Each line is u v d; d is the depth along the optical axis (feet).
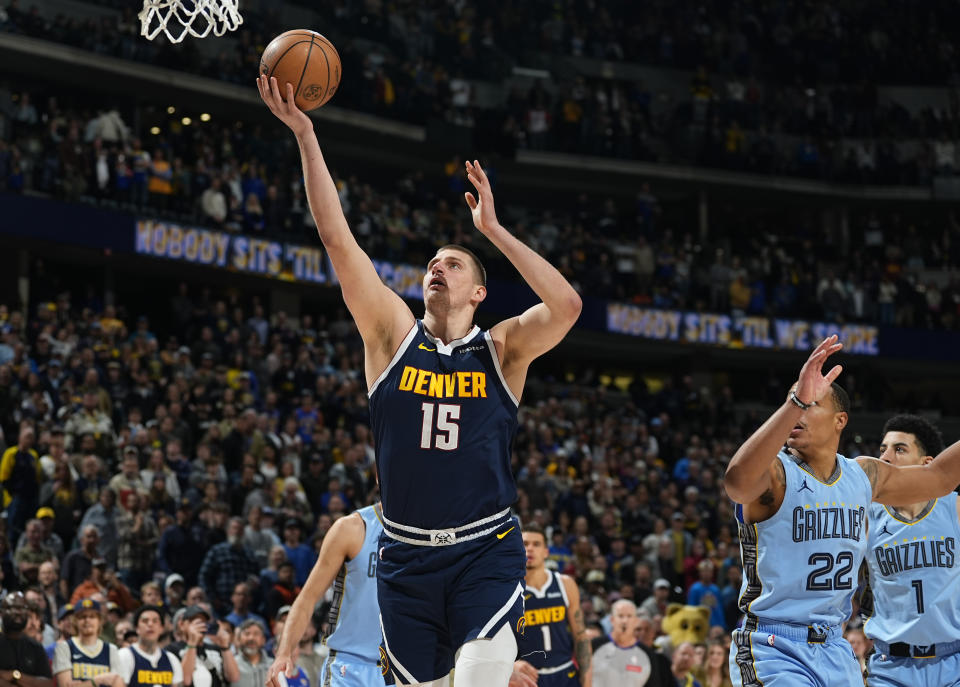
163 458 44.91
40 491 41.45
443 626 12.87
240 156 75.10
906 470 16.10
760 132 100.32
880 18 110.32
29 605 30.14
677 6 106.11
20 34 68.80
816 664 15.25
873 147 103.24
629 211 102.27
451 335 13.37
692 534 57.16
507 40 96.68
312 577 21.15
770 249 95.50
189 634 31.32
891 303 93.61
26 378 48.32
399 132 85.05
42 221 63.00
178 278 74.33
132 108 76.07
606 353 92.94
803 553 15.26
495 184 95.30
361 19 86.48
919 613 18.21
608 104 96.43
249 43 79.25
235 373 58.08
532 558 26.84
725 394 83.56
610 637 32.89
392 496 12.91
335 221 12.89
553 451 62.90
